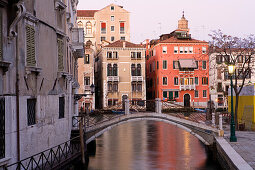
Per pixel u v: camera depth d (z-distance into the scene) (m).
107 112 26.23
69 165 16.03
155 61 61.38
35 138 13.65
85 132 21.72
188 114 27.28
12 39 11.52
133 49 58.12
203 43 59.06
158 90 59.44
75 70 27.55
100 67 60.28
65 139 18.03
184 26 67.38
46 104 15.01
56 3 16.25
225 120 32.41
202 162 21.23
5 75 11.06
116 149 26.02
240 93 30.50
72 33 23.31
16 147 11.80
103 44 62.16
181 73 58.75
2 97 10.85
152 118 24.75
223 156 16.95
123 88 57.91
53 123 15.99
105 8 68.38
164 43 58.62
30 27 13.10
